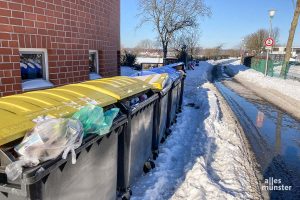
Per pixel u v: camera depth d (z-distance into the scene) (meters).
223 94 13.97
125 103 3.44
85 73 5.44
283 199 4.15
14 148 1.84
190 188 4.08
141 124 3.96
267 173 4.97
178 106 8.97
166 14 27.31
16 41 3.73
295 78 21.95
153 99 4.33
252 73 27.30
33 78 4.31
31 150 1.80
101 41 6.24
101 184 2.72
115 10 7.29
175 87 7.36
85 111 2.37
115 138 2.95
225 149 5.80
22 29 3.82
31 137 1.85
